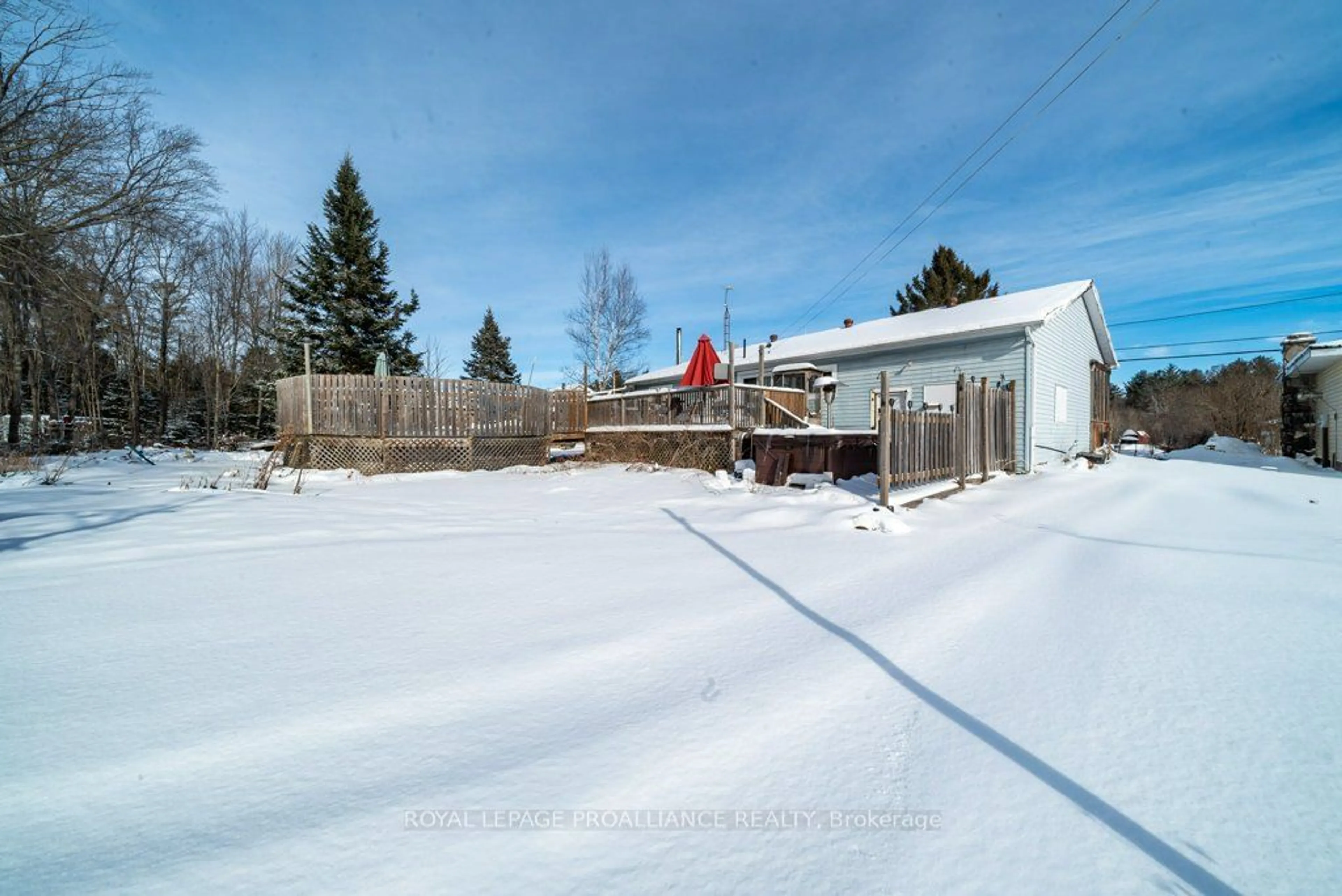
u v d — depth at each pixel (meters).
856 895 1.33
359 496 8.35
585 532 5.75
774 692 2.33
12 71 14.50
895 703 2.27
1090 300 16.91
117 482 9.41
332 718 2.08
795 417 11.87
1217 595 3.73
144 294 21.67
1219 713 2.21
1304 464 16.03
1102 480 10.76
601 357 31.30
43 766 1.76
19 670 2.45
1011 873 1.40
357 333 23.95
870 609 3.42
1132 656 2.75
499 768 1.78
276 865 1.37
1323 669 2.60
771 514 6.57
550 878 1.36
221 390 27.20
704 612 3.32
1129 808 1.65
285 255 29.78
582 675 2.47
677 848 1.47
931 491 8.02
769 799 1.67
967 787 1.74
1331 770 1.84
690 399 12.65
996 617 3.30
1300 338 16.88
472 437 12.98
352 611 3.28
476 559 4.57
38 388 17.12
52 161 14.25
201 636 2.87
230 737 1.94
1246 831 1.56
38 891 1.28
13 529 5.44
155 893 1.28
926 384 15.05
